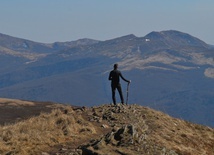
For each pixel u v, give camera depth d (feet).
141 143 56.39
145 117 88.58
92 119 81.00
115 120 81.97
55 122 73.87
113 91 99.40
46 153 55.11
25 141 59.62
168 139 75.10
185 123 99.25
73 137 65.31
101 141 54.75
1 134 63.00
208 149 80.02
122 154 51.70
